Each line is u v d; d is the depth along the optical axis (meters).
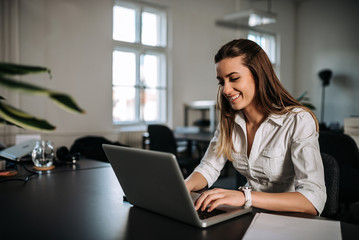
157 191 0.84
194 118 5.40
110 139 4.39
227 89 1.14
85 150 2.98
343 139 1.97
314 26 7.40
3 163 1.58
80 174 1.52
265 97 1.15
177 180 0.75
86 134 4.15
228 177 4.47
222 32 5.83
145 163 0.81
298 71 7.70
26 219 0.85
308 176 0.99
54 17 3.85
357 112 6.75
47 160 1.65
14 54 3.53
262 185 1.23
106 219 0.86
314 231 0.75
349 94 6.86
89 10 4.15
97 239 0.71
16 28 3.54
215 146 1.33
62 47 3.92
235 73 1.11
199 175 1.28
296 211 0.92
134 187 0.92
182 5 5.17
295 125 1.11
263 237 0.71
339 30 6.98
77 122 4.06
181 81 5.21
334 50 7.07
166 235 0.74
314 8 7.39
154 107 5.10
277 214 0.90
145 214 0.90
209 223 0.80
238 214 0.88
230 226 0.80
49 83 3.82
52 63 3.85
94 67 4.23
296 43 7.72
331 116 7.16
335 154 2.03
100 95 4.29
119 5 4.62
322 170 1.02
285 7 7.34
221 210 0.91
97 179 1.40
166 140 3.39
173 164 0.73
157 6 4.95
